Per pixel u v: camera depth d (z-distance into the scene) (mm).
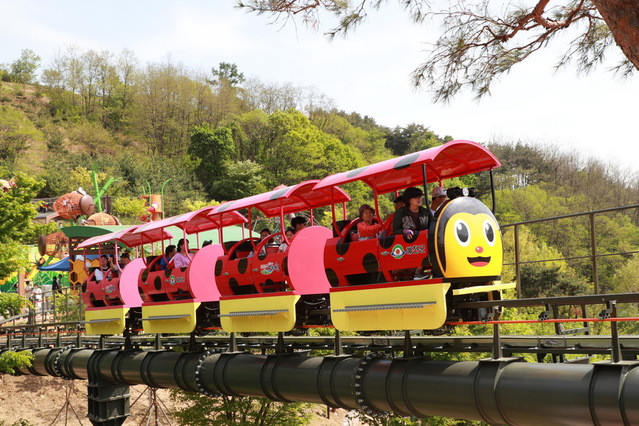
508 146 78000
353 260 11094
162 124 97062
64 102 103500
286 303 12578
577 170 71625
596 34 10391
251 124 87125
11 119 77625
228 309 13859
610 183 67375
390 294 10398
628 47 6957
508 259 35406
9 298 15984
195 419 19984
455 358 17906
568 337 10414
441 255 9672
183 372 15625
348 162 76812
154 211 46438
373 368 11328
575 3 10148
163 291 15977
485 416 9656
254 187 73938
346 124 104625
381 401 11086
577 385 8547
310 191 13078
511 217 56562
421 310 10016
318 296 13320
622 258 43438
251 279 13406
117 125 101812
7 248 15797
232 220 16328
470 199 10289
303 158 74438
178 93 99062
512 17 10039
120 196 63906
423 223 10305
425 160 9875
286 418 20562
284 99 108062
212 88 108688
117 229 27688
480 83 10648
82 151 88750
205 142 81000
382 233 10688
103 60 106875
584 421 8477
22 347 22484
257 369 13719
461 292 9797
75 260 27828
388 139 111750
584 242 48125
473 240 10062
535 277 28219
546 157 74500
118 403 19141
